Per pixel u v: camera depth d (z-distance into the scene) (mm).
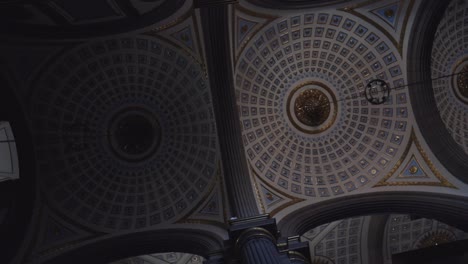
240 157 11852
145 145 12938
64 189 12328
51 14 9984
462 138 13039
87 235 12055
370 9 11484
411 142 12094
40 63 11406
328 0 11281
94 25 10969
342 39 12070
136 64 12102
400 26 11523
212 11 10734
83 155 12633
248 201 11266
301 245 9539
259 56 12047
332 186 12352
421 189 11586
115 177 12758
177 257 15375
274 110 12734
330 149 12820
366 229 16016
